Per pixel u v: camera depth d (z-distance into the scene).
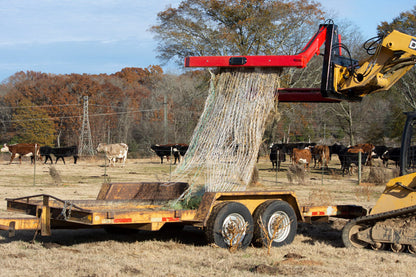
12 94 62.91
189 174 9.46
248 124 9.32
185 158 9.72
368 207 13.70
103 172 28.92
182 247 8.38
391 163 38.88
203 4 33.03
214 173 9.15
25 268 6.68
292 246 8.57
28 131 58.25
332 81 8.85
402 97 43.66
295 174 22.94
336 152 37.31
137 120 64.56
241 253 7.87
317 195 14.81
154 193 10.27
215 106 9.84
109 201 9.78
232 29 32.94
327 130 52.56
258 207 8.58
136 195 10.19
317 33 9.10
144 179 24.11
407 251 8.27
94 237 9.46
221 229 8.08
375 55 8.87
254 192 8.44
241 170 9.02
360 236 8.58
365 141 50.12
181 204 9.19
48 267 6.74
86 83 62.38
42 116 58.66
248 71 9.73
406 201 8.35
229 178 9.01
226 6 32.34
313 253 8.02
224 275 6.38
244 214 8.26
